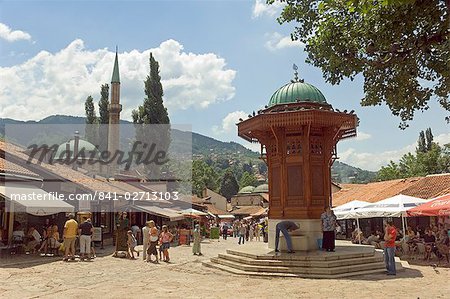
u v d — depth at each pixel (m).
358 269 14.20
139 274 14.61
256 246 18.70
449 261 18.33
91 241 19.94
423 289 11.30
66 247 18.03
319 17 9.56
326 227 15.98
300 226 16.77
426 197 26.94
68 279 13.22
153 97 45.41
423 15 6.82
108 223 28.92
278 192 17.72
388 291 10.99
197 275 14.40
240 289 11.48
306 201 16.86
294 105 17.92
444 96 8.25
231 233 54.19
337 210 26.16
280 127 17.61
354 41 8.12
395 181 34.53
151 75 45.66
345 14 8.45
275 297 10.29
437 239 20.33
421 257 20.19
